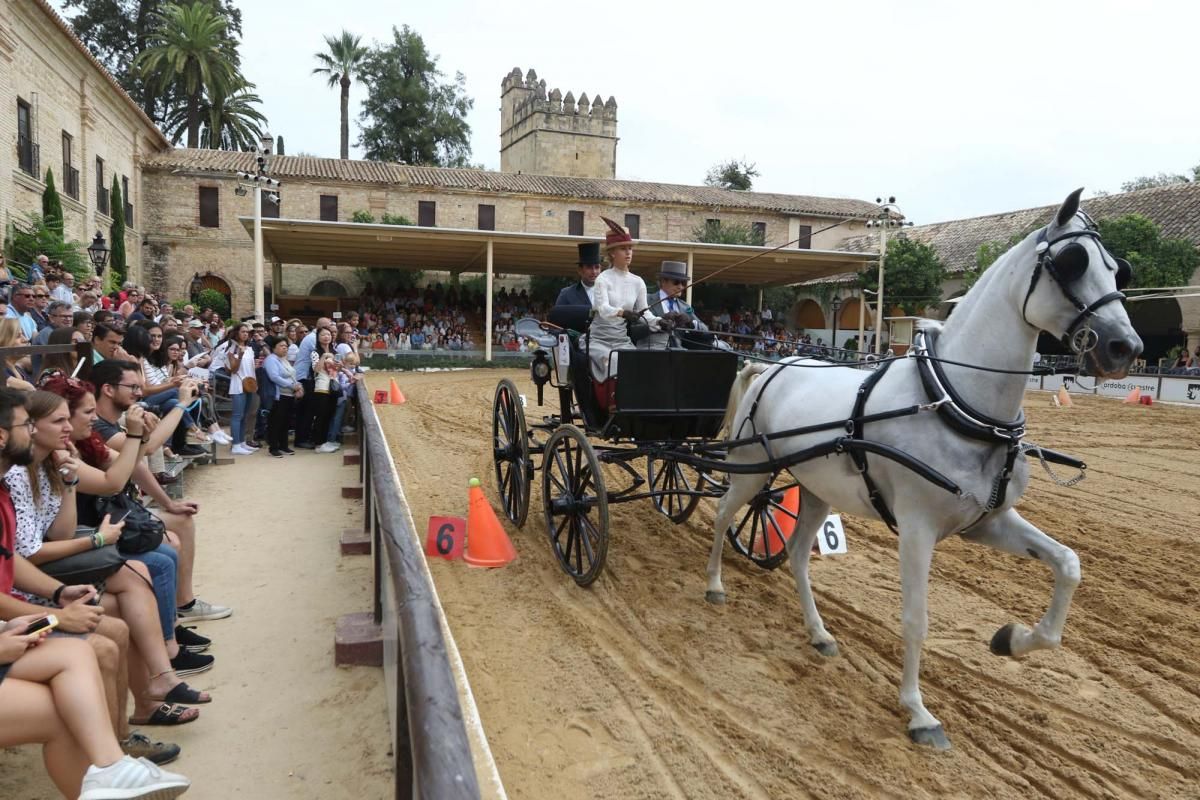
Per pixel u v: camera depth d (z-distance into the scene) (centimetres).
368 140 5138
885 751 376
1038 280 365
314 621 496
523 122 5275
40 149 2258
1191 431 1605
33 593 326
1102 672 464
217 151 3719
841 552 671
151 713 369
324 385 1102
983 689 440
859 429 420
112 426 496
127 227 3203
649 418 587
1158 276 2448
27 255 1995
